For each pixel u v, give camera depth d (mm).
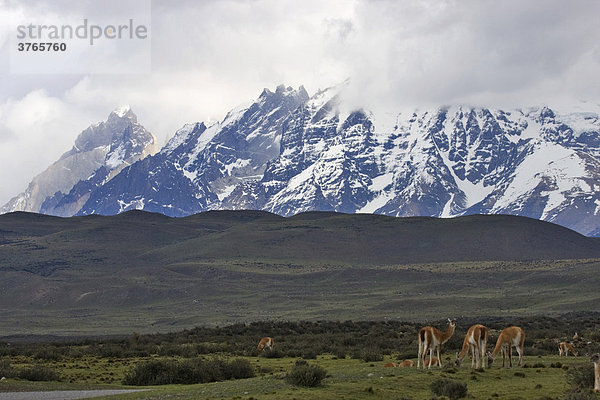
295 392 84188
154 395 87500
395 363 114375
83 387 100062
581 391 79250
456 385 80938
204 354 154250
